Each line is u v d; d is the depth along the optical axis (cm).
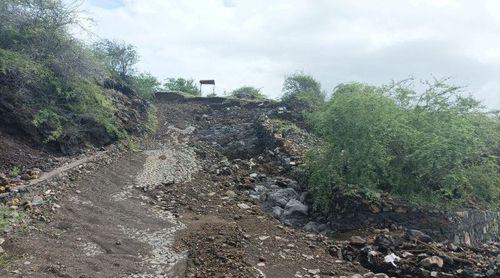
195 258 694
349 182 1028
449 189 1047
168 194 1051
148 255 701
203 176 1239
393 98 1170
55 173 968
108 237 751
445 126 1066
